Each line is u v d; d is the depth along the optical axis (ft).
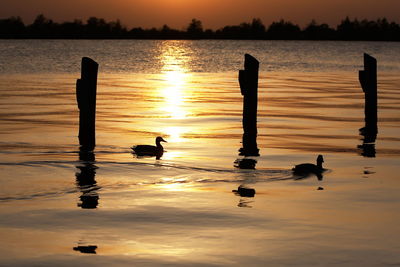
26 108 133.39
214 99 160.35
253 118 95.40
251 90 95.09
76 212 55.98
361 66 361.51
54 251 45.80
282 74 281.74
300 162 80.84
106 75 264.11
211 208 57.72
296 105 146.82
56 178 69.77
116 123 114.42
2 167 74.59
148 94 173.47
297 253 45.75
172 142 94.79
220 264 43.57
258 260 44.29
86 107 90.33
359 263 43.83
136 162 78.95
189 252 45.85
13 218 53.98
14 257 44.52
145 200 60.54
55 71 274.77
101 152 85.40
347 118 124.47
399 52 615.57
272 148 90.84
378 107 143.84
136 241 48.16
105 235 49.55
